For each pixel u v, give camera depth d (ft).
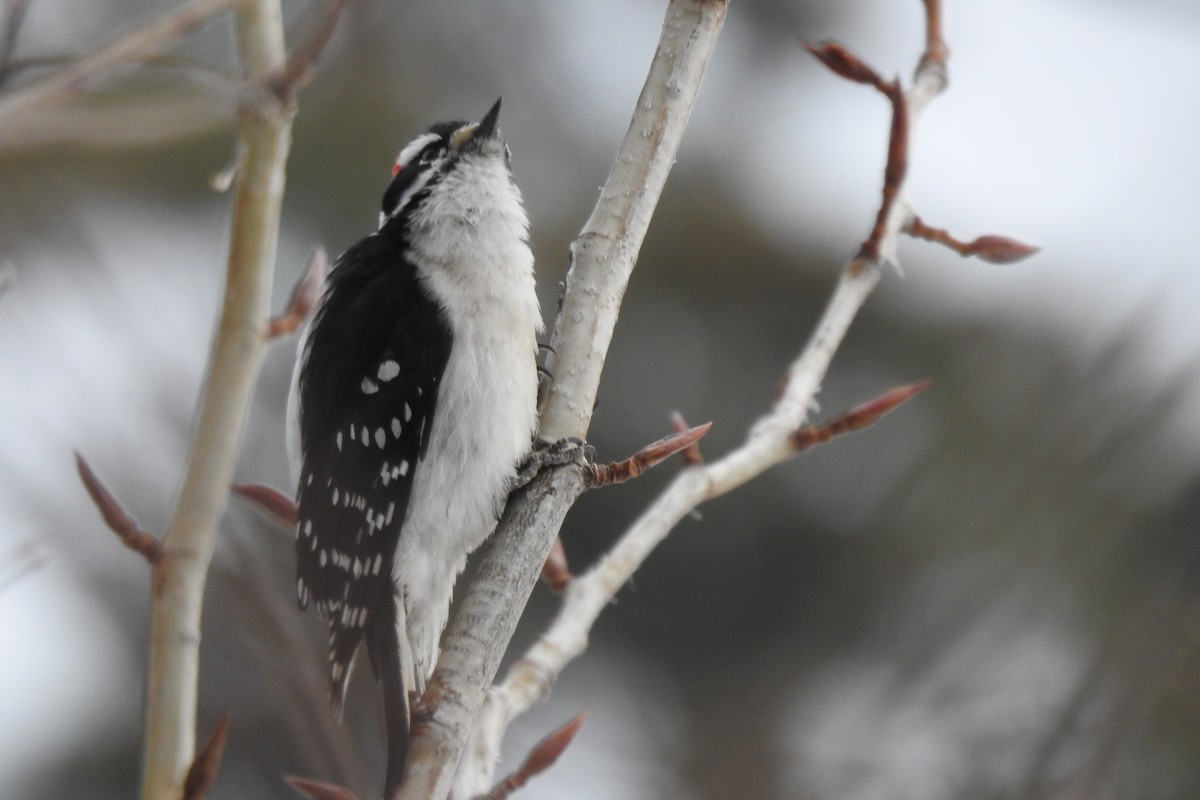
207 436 13.69
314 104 48.44
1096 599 38.11
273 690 21.11
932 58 24.50
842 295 23.53
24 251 34.68
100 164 43.83
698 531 54.60
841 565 51.88
